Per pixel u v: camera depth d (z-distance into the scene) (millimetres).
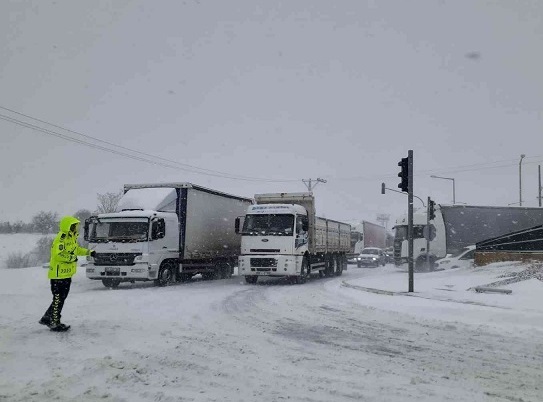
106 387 5180
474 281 17703
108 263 17375
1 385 5152
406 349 7602
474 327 9625
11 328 8352
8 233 53531
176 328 8898
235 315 11000
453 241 30234
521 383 5742
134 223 17516
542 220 30875
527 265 19453
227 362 6473
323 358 6875
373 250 44625
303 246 21000
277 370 6129
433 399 5035
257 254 20188
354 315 11289
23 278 19562
